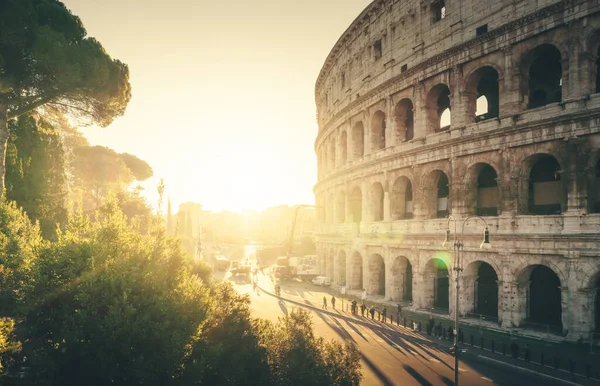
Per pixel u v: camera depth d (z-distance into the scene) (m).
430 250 48.59
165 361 13.85
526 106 41.53
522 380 28.86
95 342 13.44
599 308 37.62
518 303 39.59
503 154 41.38
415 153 51.12
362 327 44.94
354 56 68.88
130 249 17.25
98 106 39.59
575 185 36.00
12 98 35.72
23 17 29.97
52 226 45.34
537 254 37.91
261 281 85.88
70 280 15.10
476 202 45.38
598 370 29.61
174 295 16.52
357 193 67.94
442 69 48.31
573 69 36.62
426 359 33.72
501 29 41.97
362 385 27.95
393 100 56.72
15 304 17.67
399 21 56.75
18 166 44.09
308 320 19.48
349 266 66.69
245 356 16.61
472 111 46.59
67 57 32.94
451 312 45.22
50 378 13.48
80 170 92.75
